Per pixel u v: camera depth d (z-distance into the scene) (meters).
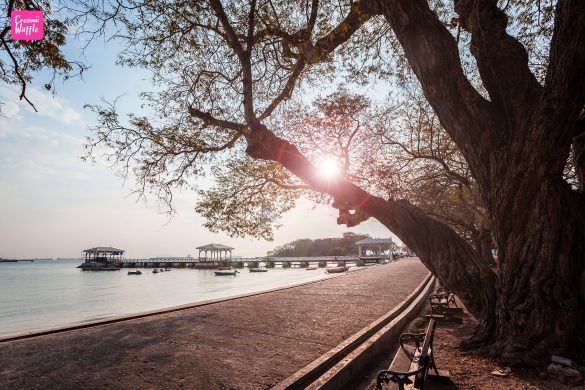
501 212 5.77
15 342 6.57
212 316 9.13
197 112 9.16
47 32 5.78
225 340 6.64
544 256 5.17
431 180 17.11
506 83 5.91
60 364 5.29
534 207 5.35
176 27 8.36
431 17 6.82
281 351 5.90
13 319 20.28
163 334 7.17
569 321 4.91
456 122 6.57
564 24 4.65
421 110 14.28
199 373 4.88
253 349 6.03
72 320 19.84
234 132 11.57
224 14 8.20
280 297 12.90
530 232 5.37
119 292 36.53
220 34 9.22
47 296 33.12
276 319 8.66
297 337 6.84
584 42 4.52
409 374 3.46
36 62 6.02
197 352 5.88
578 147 6.12
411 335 5.16
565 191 5.37
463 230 27.53
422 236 7.22
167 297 30.73
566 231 5.14
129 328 7.77
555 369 4.67
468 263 6.63
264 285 41.47
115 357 5.62
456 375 4.96
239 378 4.68
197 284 46.44
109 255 117.50
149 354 5.77
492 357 5.55
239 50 8.49
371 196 7.85
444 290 13.02
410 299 11.95
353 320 8.41
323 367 5.14
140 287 43.22
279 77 11.36
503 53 5.88
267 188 12.70
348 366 5.09
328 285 17.33
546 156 5.17
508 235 5.69
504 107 6.08
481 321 6.27
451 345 6.60
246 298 12.77
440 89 6.60
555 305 5.02
